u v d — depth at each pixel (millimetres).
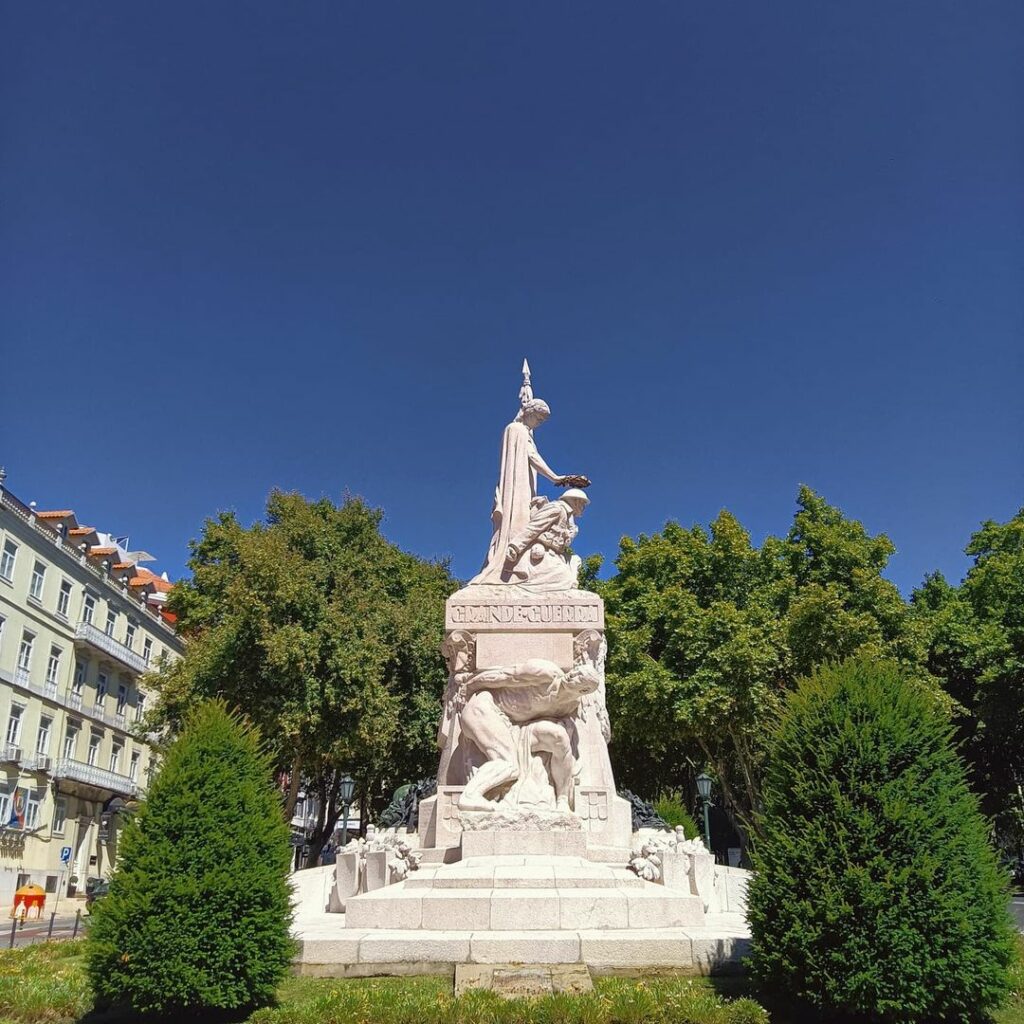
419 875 8039
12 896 28406
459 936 6730
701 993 6086
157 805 6426
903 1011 5602
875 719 6355
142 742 24344
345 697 21672
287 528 24656
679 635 22531
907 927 5656
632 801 11531
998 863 6184
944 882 5773
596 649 10500
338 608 22859
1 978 7105
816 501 25469
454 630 10453
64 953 8961
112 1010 6301
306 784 28812
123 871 6199
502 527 11648
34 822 30156
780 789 6473
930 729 6371
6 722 28891
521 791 9414
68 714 32625
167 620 41594
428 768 25359
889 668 6820
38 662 30875
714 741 23672
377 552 25656
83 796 33469
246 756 6840
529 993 5984
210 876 6125
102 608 35625
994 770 27312
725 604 22188
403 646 23797
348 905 7352
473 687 9984
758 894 6211
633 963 6582
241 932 6074
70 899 31875
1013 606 25031
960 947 5660
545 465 12062
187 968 5883
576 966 6406
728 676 21359
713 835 29875
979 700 26219
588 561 27562
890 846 5926
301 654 21203
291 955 6359
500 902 7246
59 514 33562
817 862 5980
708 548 24734
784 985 5941
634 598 24672
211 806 6441
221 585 25047
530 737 9664
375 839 9828
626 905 7320
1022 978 6711
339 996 5852
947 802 6090
